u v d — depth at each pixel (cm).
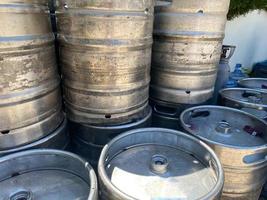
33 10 76
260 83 188
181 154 96
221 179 75
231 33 267
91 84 93
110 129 101
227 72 172
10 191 77
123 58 90
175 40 120
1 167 79
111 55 88
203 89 131
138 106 105
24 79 79
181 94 130
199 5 112
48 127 92
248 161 101
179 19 115
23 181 81
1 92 75
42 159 85
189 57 121
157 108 143
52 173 85
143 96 106
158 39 124
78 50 89
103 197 74
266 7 277
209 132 116
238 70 211
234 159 99
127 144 97
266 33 312
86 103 98
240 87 175
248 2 256
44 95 87
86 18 83
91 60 89
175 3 114
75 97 100
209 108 133
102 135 103
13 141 83
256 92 159
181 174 84
